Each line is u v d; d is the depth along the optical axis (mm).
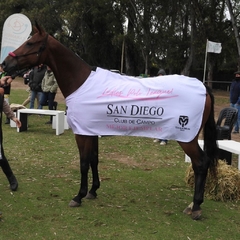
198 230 3248
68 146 6570
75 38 31328
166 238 3064
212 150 3592
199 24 21859
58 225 3250
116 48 29891
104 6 25594
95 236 3055
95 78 3584
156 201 3959
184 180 4730
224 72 30594
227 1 18141
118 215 3523
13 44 9867
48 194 4035
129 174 4949
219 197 4059
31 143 6719
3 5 31719
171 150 6523
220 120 6336
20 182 4430
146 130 3516
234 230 3279
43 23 29188
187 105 3377
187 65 23562
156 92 3428
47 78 8883
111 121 3496
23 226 3207
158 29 24625
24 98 15242
